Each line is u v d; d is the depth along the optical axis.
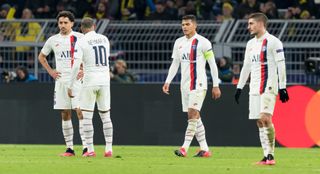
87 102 42.72
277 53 37.78
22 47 63.06
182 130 56.47
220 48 62.50
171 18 67.00
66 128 44.59
